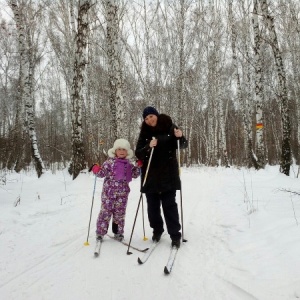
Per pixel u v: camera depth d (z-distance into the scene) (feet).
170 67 82.94
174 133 15.60
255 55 53.42
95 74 83.35
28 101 50.16
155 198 15.81
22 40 49.42
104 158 50.80
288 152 39.04
